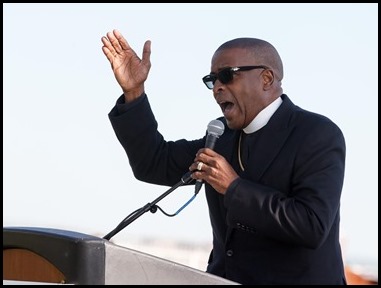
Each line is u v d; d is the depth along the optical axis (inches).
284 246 345.1
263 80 368.8
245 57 366.9
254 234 350.0
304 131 354.0
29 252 266.5
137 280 249.1
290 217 323.6
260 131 365.7
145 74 399.2
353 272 853.8
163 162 409.1
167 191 334.3
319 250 344.8
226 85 368.2
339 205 348.8
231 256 355.6
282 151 354.3
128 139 402.3
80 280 248.4
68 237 253.4
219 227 368.2
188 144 412.2
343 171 350.9
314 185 338.6
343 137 356.8
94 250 248.8
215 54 373.4
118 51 400.8
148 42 402.3
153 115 407.8
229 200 328.8
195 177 333.7
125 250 249.9
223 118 397.1
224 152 376.8
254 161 358.6
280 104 370.0
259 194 327.3
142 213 331.9
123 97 407.8
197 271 253.0
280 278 343.6
